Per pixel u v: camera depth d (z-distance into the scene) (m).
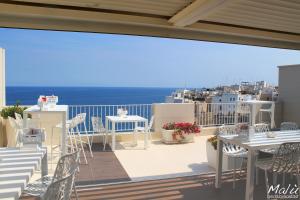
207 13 3.48
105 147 6.72
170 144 7.12
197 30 4.37
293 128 5.20
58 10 3.54
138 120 6.55
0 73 6.82
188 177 4.70
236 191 4.09
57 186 2.01
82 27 3.78
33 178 4.00
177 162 5.58
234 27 4.55
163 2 3.45
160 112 7.73
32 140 3.14
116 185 4.30
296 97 8.44
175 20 3.90
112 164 5.41
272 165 3.54
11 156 2.84
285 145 3.44
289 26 4.59
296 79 8.42
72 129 6.17
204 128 8.34
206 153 5.94
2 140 6.32
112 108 7.76
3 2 3.34
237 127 4.31
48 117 6.61
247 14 3.94
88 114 7.53
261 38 4.99
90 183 4.38
